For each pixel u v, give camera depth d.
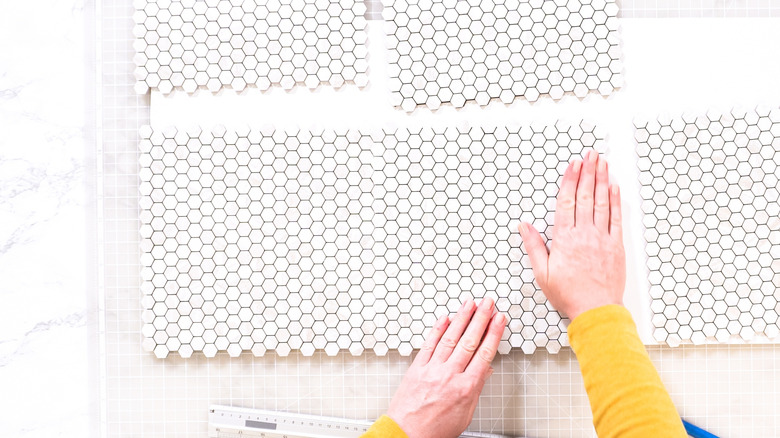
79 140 0.79
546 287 0.72
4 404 0.78
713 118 0.77
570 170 0.74
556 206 0.74
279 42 0.78
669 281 0.76
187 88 0.77
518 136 0.77
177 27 0.77
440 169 0.77
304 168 0.77
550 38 0.77
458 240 0.77
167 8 0.77
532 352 0.76
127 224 0.79
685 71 0.78
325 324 0.77
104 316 0.78
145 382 0.78
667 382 0.77
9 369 0.78
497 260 0.77
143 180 0.77
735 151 0.77
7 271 0.79
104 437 0.78
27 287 0.79
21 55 0.79
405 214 0.77
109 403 0.78
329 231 0.77
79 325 0.78
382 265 0.77
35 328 0.79
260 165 0.77
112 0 0.79
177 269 0.77
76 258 0.79
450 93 0.78
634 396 0.58
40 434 0.78
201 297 0.77
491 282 0.77
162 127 0.77
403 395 0.71
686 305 0.76
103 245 0.78
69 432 0.78
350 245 0.77
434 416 0.69
